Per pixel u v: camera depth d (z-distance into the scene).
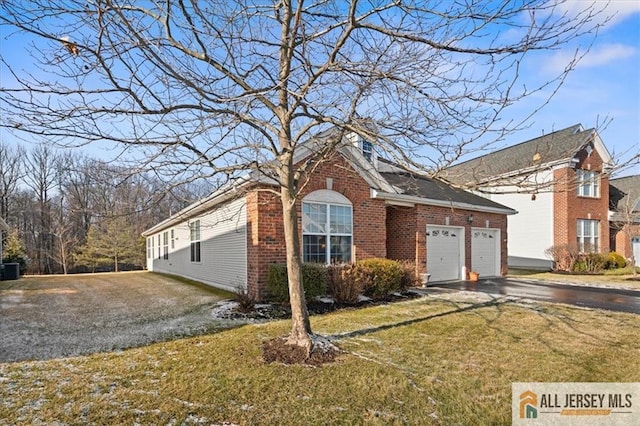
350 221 11.77
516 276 16.80
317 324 7.12
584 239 20.34
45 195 30.69
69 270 30.23
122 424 3.41
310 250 10.72
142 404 3.80
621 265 20.06
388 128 4.68
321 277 9.49
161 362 5.06
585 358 5.22
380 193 12.20
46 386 4.25
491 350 5.57
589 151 20.09
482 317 7.79
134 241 29.88
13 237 24.39
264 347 5.59
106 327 7.22
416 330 6.69
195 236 15.52
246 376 4.52
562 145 19.64
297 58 5.27
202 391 4.11
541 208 20.72
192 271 15.85
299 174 5.90
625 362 5.07
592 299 10.35
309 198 10.80
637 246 22.62
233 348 5.61
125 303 10.05
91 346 5.88
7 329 7.09
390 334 6.41
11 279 17.89
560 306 9.05
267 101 5.29
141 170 4.59
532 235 21.14
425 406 3.82
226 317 7.93
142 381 4.39
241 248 10.91
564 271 18.61
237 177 5.70
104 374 4.62
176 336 6.43
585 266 18.45
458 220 15.05
